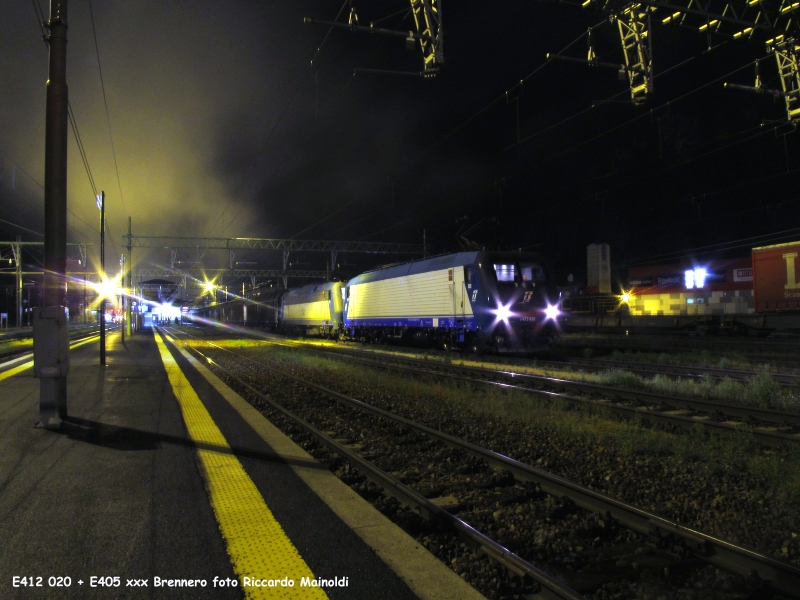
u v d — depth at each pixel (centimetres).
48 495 547
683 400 1067
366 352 2514
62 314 854
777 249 2909
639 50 1227
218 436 805
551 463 711
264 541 444
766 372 1274
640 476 656
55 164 825
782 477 609
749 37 1404
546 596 386
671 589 402
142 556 416
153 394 1223
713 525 509
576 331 4006
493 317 2027
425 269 2464
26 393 1216
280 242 4797
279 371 1834
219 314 8244
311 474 623
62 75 834
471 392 1247
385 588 371
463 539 480
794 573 388
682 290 4622
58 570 394
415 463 741
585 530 502
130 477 607
